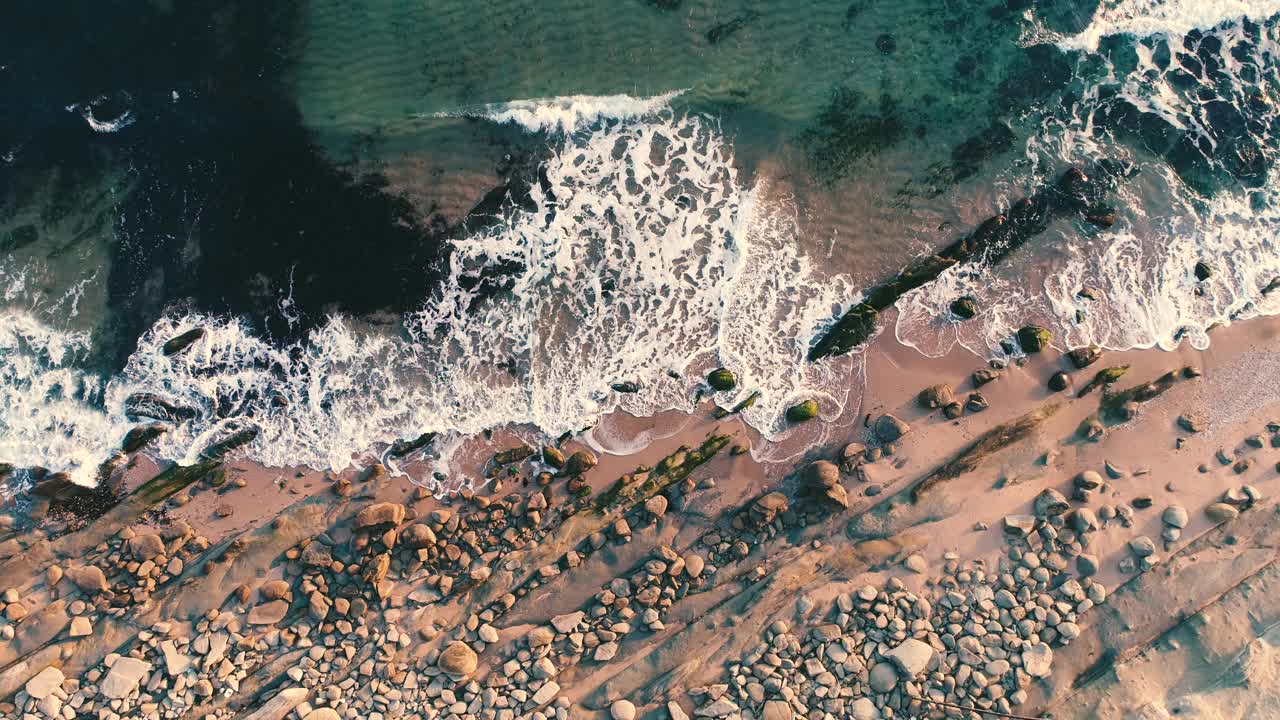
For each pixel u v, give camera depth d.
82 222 9.64
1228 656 8.56
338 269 9.70
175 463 9.31
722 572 9.15
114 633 8.84
